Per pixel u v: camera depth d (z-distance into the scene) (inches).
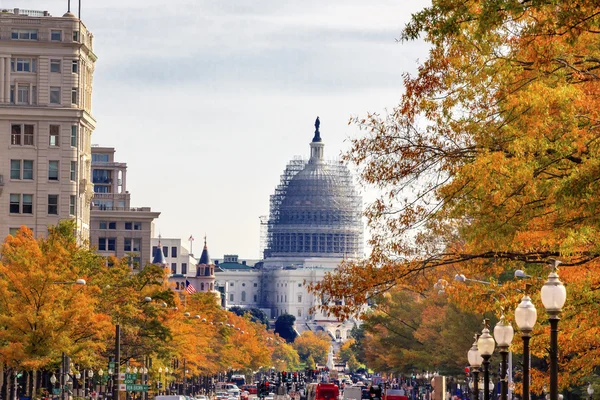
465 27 3540.8
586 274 4249.5
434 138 4023.1
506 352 4035.4
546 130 3604.8
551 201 3661.4
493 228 3799.2
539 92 3533.5
